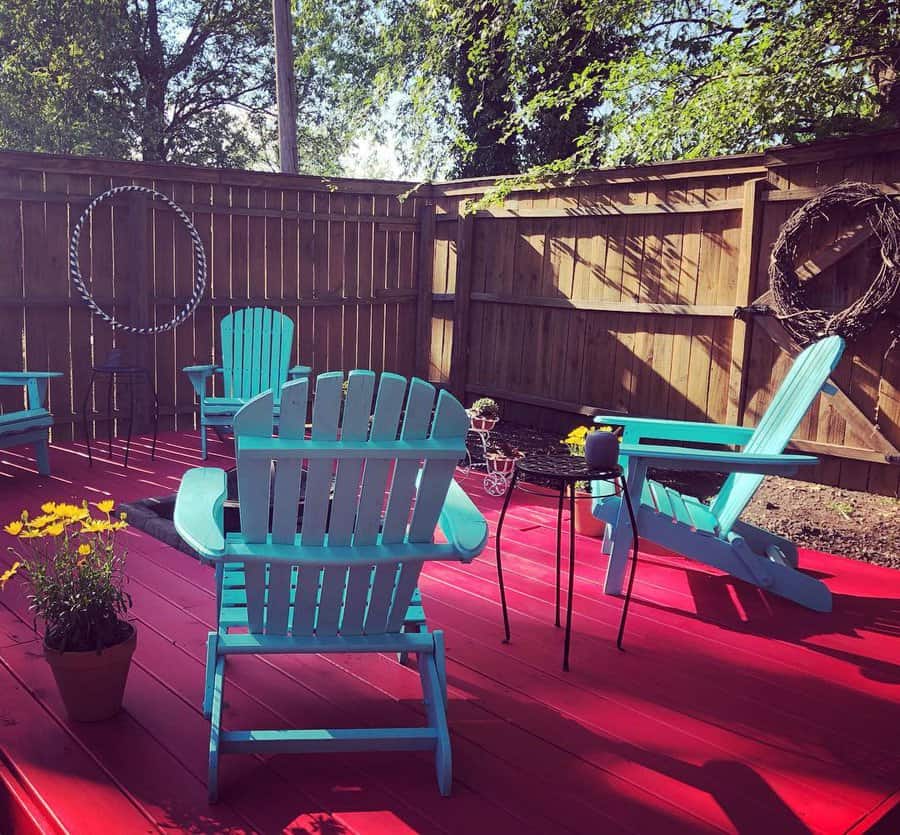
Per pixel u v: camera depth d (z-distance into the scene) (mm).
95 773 1815
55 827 1646
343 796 1775
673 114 7215
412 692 2248
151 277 5988
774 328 4910
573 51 7852
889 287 4328
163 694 2180
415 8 10320
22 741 1932
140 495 4336
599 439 2486
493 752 1971
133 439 5922
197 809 1709
